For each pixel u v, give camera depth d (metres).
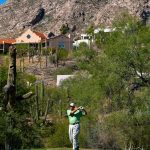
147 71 28.98
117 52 29.12
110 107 29.16
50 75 84.00
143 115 27.67
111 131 28.39
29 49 105.94
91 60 31.02
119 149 28.11
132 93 28.66
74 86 31.06
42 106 47.00
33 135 18.20
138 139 28.09
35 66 91.12
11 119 16.70
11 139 16.84
